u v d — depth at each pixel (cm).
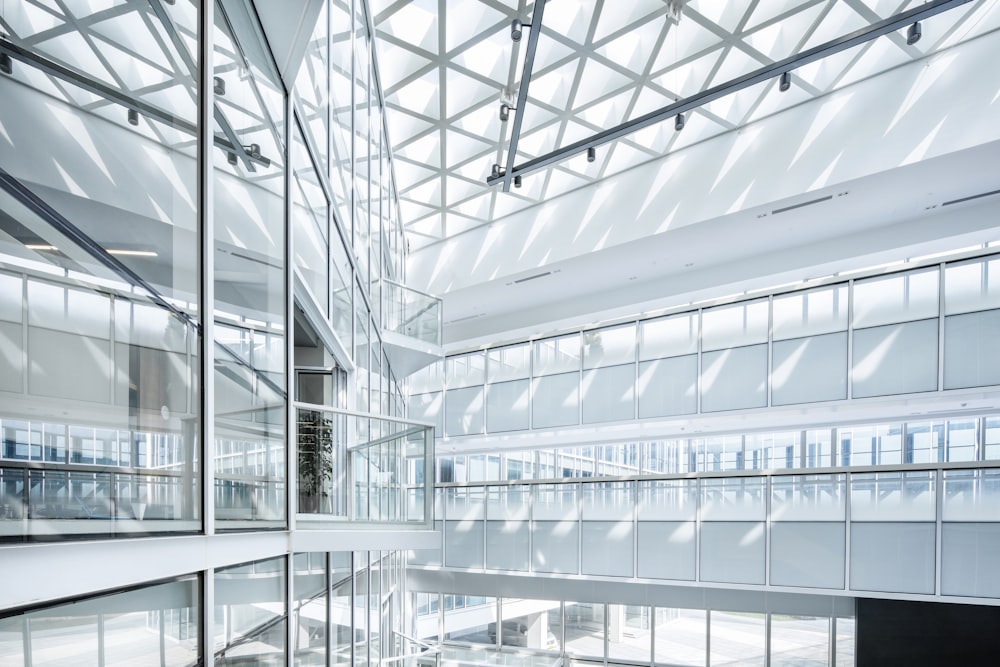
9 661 218
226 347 395
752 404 1502
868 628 1288
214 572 363
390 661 1120
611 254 1364
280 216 523
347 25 840
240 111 437
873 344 1370
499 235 1538
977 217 1141
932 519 1125
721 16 972
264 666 463
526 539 1556
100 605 262
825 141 1085
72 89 283
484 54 1088
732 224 1218
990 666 1199
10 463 230
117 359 289
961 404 1306
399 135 1291
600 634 1666
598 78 1121
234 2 430
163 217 332
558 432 1822
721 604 1424
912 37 707
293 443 517
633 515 1424
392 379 1462
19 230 249
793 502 1253
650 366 1662
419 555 1716
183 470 334
